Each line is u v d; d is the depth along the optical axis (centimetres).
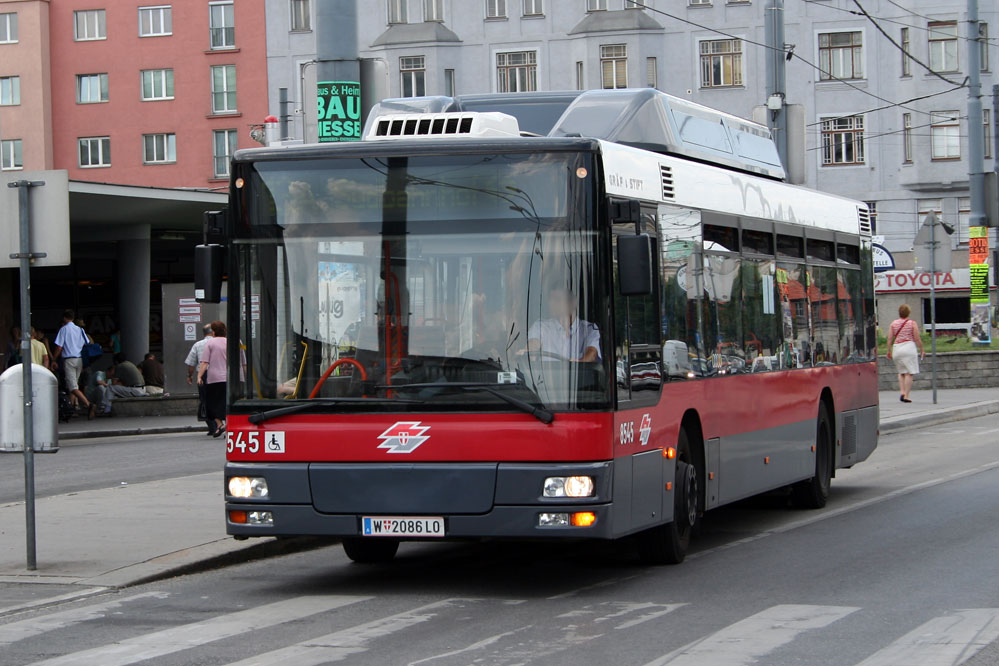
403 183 1023
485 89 7150
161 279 4834
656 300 1116
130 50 7856
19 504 1591
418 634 888
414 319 1009
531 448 981
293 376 1023
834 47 6931
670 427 1136
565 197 1004
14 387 1199
